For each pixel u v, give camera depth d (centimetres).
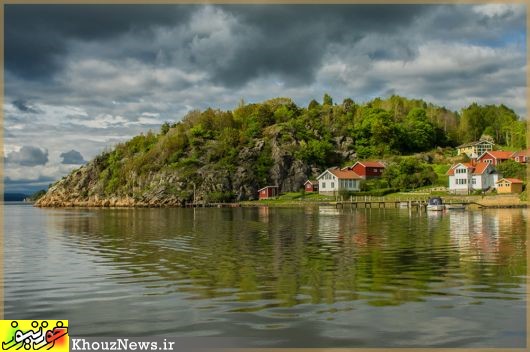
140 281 2469
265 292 2186
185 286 2334
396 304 1959
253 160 18200
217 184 17075
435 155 19575
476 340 1566
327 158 19550
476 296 2077
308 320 1766
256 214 9550
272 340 1580
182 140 19162
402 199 12875
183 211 11994
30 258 3319
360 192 14450
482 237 4359
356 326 1698
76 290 2281
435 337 1591
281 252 3481
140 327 1731
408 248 3619
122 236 4941
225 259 3169
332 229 5419
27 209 16350
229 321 1769
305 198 15738
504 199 11125
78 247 3969
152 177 18262
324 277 2506
